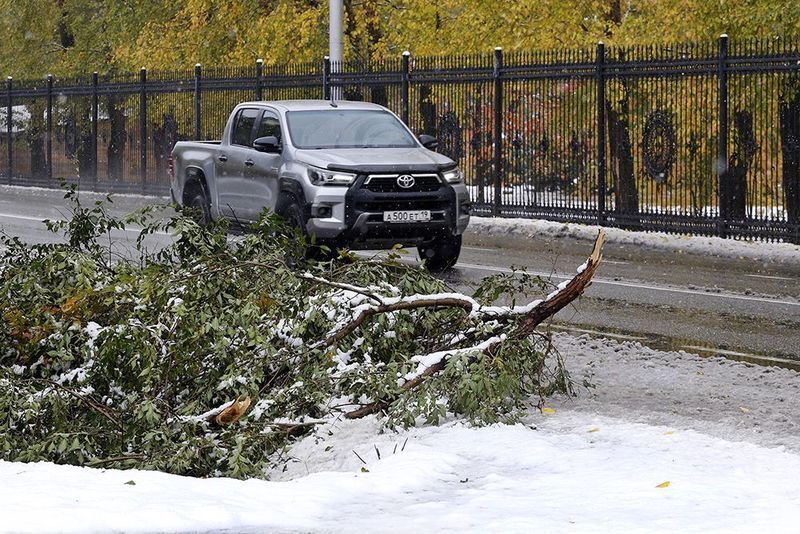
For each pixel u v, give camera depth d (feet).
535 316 31.86
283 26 139.23
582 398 32.81
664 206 83.92
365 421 28.99
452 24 124.98
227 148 68.95
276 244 35.91
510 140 94.32
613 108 87.30
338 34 109.91
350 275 35.91
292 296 32.19
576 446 26.22
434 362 30.04
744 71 78.38
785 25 98.99
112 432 28.89
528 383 31.37
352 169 59.72
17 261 39.04
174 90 126.93
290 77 111.75
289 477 25.73
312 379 29.48
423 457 24.70
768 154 80.53
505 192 94.73
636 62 84.94
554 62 91.20
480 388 27.99
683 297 53.88
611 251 75.72
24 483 22.13
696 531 19.24
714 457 24.90
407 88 101.76
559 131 90.99
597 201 88.12
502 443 26.04
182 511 20.34
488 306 33.58
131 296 32.71
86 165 142.51
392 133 66.44
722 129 79.46
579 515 20.42
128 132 135.23
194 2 151.02
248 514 20.47
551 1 114.32
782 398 32.83
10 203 121.39
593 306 50.90
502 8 116.57
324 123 65.72
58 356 31.63
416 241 61.11
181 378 31.35
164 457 26.89
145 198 128.36
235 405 27.53
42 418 28.99
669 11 105.91
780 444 27.73
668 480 22.75
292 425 28.63
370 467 24.71
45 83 147.02
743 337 43.34
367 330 31.78
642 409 31.48
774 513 20.33
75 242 40.73
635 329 45.01
